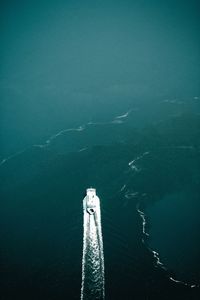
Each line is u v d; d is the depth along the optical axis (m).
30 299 64.50
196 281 68.88
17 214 90.81
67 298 64.06
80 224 83.94
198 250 77.38
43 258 74.44
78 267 70.69
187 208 91.12
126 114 137.25
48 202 94.62
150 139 120.44
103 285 65.88
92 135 124.75
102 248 75.50
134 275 68.69
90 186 100.12
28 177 106.00
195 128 124.88
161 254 75.56
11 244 79.94
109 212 89.06
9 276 70.44
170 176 103.19
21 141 123.62
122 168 106.81
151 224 85.12
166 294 65.19
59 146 119.69
